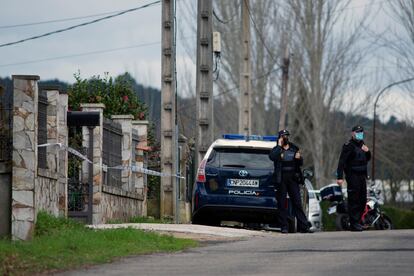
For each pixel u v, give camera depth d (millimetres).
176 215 54656
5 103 36500
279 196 45969
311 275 26031
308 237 39344
